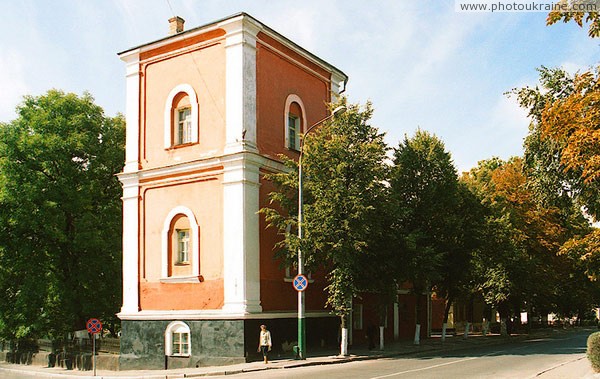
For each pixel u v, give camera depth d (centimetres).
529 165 2438
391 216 2567
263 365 2155
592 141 1120
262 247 2494
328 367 2081
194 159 2594
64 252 3309
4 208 3081
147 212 2708
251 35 2578
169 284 2573
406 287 3906
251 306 2364
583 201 1700
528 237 4188
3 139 3119
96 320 2266
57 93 3316
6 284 3228
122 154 3456
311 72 3023
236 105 2502
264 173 2559
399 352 2630
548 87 2334
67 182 3194
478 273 3784
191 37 2688
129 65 2866
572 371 1784
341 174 2405
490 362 2130
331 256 2384
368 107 2578
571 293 5331
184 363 2438
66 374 2539
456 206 3262
